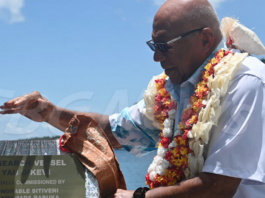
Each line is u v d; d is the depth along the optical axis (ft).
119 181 5.11
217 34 5.33
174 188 4.77
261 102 4.75
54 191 4.51
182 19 5.10
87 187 4.56
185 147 5.16
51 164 4.59
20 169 4.51
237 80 4.88
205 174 4.70
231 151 4.59
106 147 4.91
